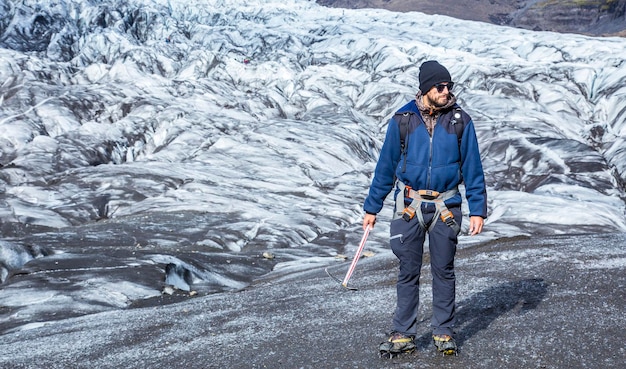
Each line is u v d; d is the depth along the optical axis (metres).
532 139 35.41
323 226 18.80
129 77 56.34
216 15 89.88
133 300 9.60
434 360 3.43
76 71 58.12
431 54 59.69
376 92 51.78
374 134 43.69
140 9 80.06
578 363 3.25
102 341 4.85
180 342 4.48
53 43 71.12
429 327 4.08
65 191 24.20
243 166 31.19
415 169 3.35
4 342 5.80
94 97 47.88
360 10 101.50
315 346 3.91
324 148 35.28
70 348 4.70
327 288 6.80
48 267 10.91
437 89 3.27
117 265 11.14
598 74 49.34
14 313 8.82
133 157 39.06
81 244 14.86
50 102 45.38
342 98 53.19
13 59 54.62
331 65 59.84
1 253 11.32
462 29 82.81
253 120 46.25
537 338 3.63
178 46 69.75
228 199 22.06
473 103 46.69
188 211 20.59
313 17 93.88
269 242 16.58
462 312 4.40
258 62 64.12
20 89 47.75
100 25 77.50
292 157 33.12
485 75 51.66
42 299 9.34
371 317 4.54
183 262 11.09
